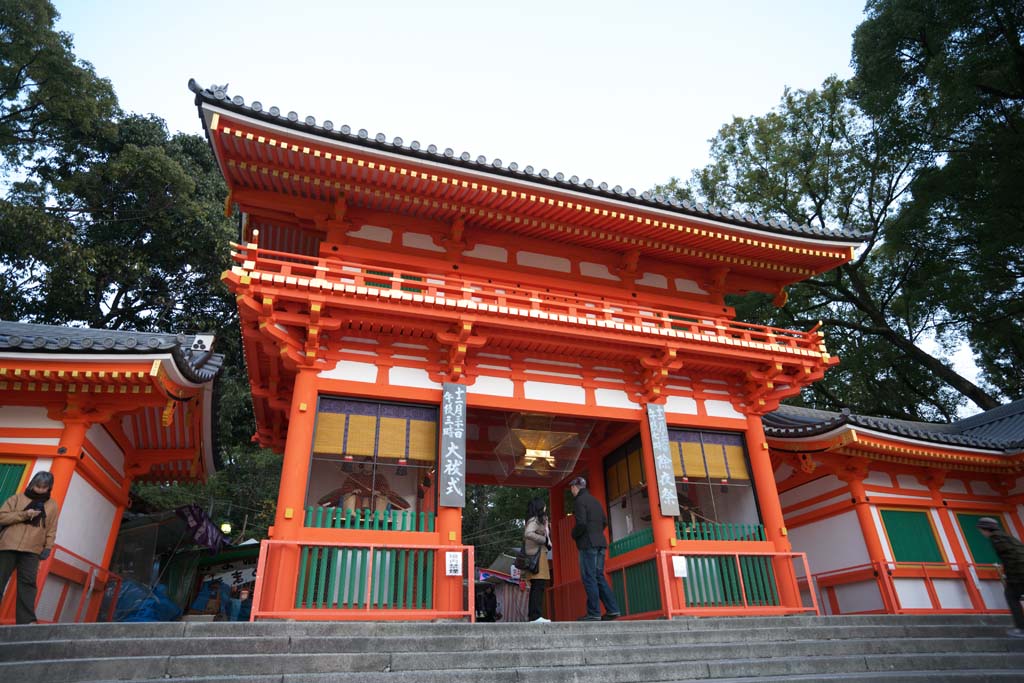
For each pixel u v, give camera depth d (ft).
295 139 32.94
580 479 36.42
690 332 41.45
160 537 58.08
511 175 36.76
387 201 39.01
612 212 40.01
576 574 45.83
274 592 29.17
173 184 87.20
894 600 45.32
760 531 39.24
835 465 49.93
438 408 36.52
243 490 104.42
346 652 22.17
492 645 24.08
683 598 34.91
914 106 83.05
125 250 86.79
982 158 74.69
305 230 40.50
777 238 43.70
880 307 99.09
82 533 36.17
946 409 98.73
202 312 99.14
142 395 34.06
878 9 82.23
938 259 85.76
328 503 36.11
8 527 25.55
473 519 128.26
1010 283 79.00
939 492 53.42
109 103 82.28
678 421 40.96
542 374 39.50
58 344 30.22
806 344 45.19
